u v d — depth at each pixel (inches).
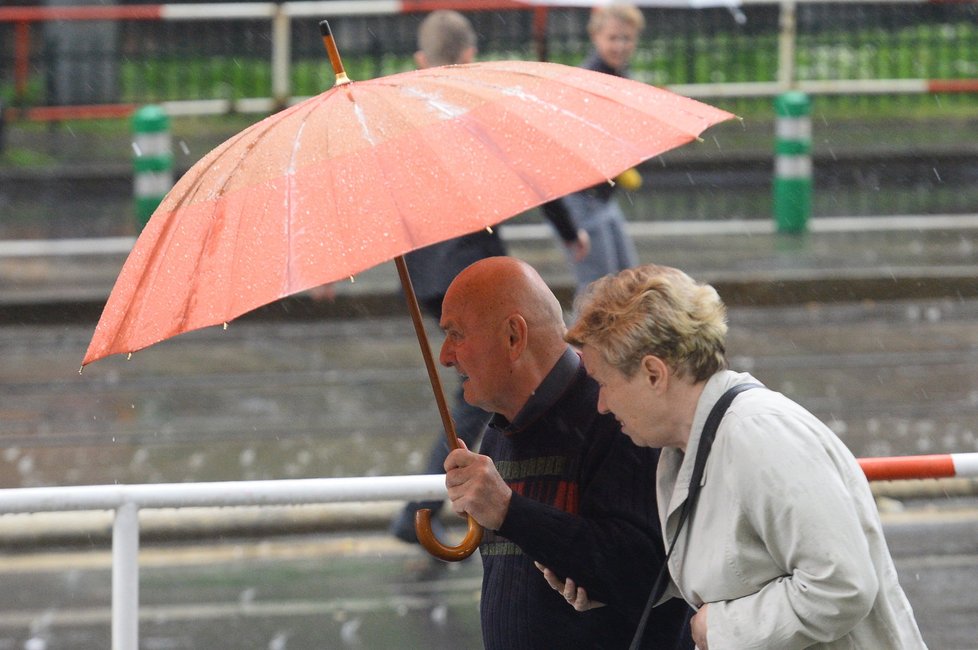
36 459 1264.8
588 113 410.0
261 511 1078.4
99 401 1445.6
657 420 422.3
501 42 2625.5
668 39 2647.6
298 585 996.6
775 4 2635.3
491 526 441.4
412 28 2664.9
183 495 528.1
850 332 1679.4
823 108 2780.5
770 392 415.5
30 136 2655.0
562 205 1147.3
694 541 417.4
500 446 492.1
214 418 1391.5
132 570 528.7
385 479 537.0
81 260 1951.3
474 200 374.3
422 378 1525.6
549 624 470.9
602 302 423.2
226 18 2588.6
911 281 1804.9
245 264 378.0
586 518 453.1
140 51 2691.9
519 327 463.8
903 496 1142.3
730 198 2349.9
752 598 402.0
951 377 1509.6
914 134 2635.3
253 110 2536.9
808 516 387.2
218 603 967.0
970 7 2751.0
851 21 2741.1
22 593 991.0
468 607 956.6
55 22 2652.6
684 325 412.5
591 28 1334.9
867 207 2284.7
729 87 2586.1
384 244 366.9
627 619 454.9
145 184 2049.7
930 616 927.0
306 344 1659.7
